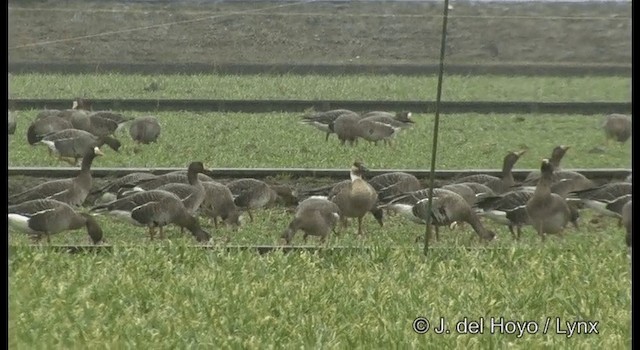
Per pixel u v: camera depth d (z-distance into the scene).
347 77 55.19
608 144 36.44
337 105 44.50
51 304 18.20
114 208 23.89
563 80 52.75
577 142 37.38
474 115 42.84
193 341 17.02
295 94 49.97
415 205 23.97
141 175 27.67
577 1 53.22
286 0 59.31
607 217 26.23
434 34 58.81
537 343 17.25
